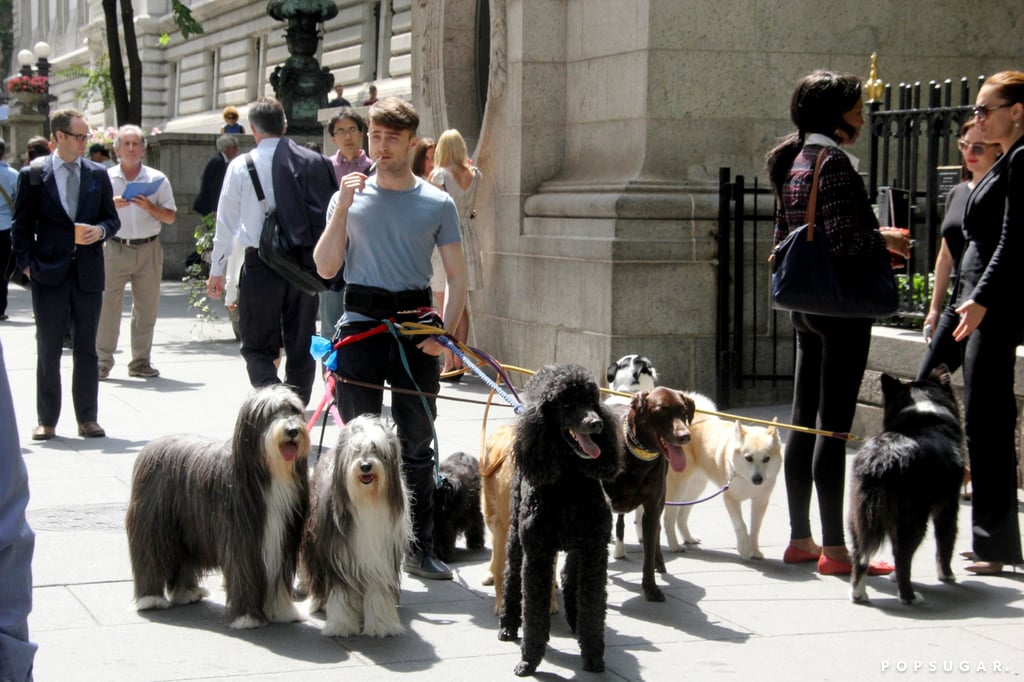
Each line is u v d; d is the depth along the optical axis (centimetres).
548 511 455
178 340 1445
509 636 498
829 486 595
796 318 601
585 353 996
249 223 788
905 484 533
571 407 443
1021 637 502
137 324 1166
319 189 784
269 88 3466
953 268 704
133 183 1129
